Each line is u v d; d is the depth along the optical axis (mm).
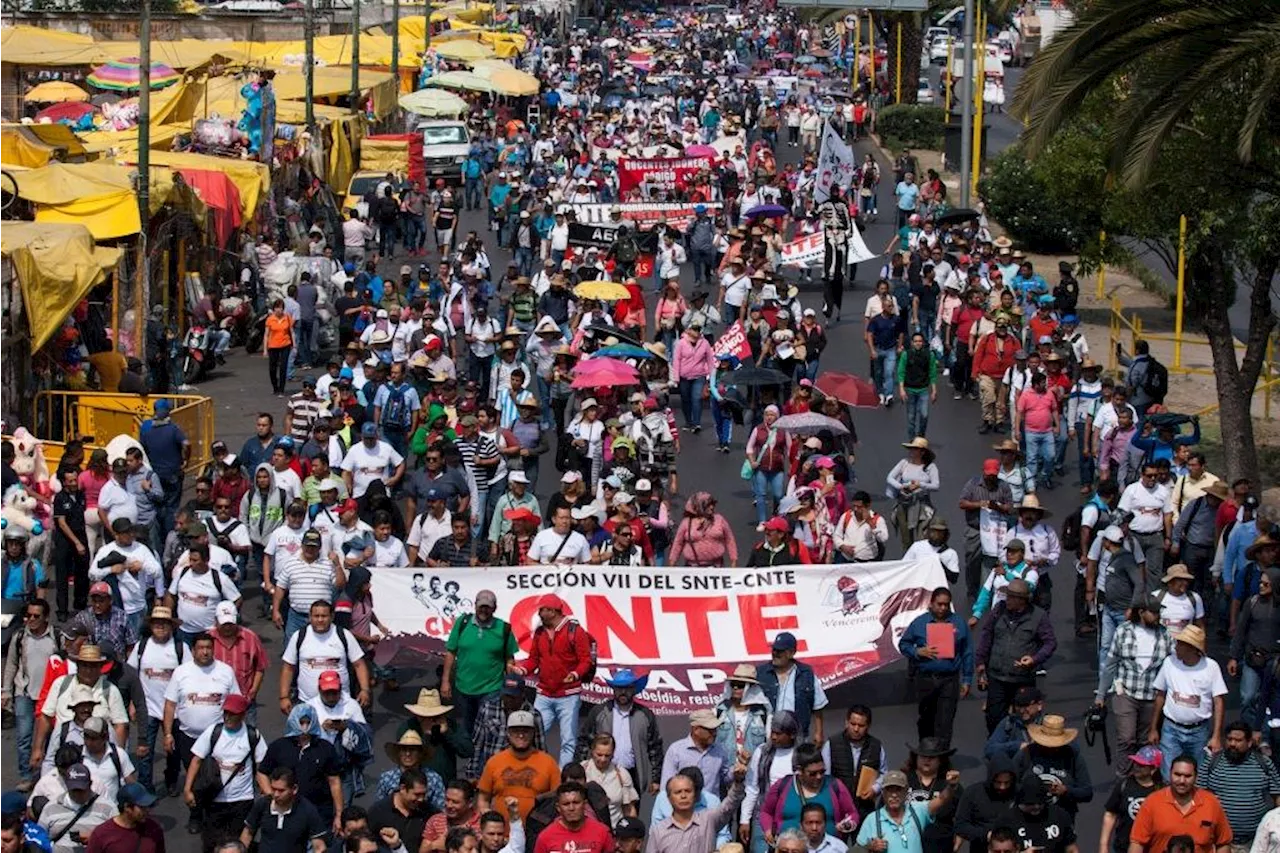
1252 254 27641
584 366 28531
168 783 19062
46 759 18422
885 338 35062
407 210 53156
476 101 82562
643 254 47562
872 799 16438
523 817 16297
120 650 19453
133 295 35656
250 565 25719
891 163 74188
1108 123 28094
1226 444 28359
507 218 54094
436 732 16984
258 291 42031
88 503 24125
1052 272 51906
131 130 47906
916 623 19375
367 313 36938
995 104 91000
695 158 56250
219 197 40562
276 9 84750
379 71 73375
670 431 27500
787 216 52969
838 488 24609
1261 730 19250
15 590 21781
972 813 15602
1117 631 19250
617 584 21688
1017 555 20469
